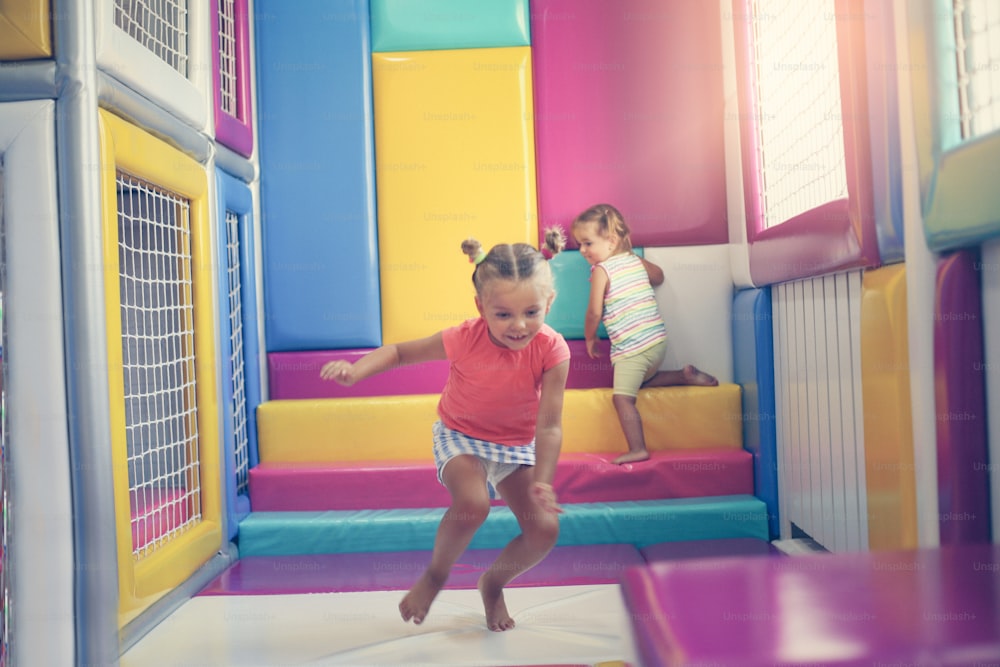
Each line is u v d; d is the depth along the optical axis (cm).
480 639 184
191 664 177
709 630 104
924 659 96
